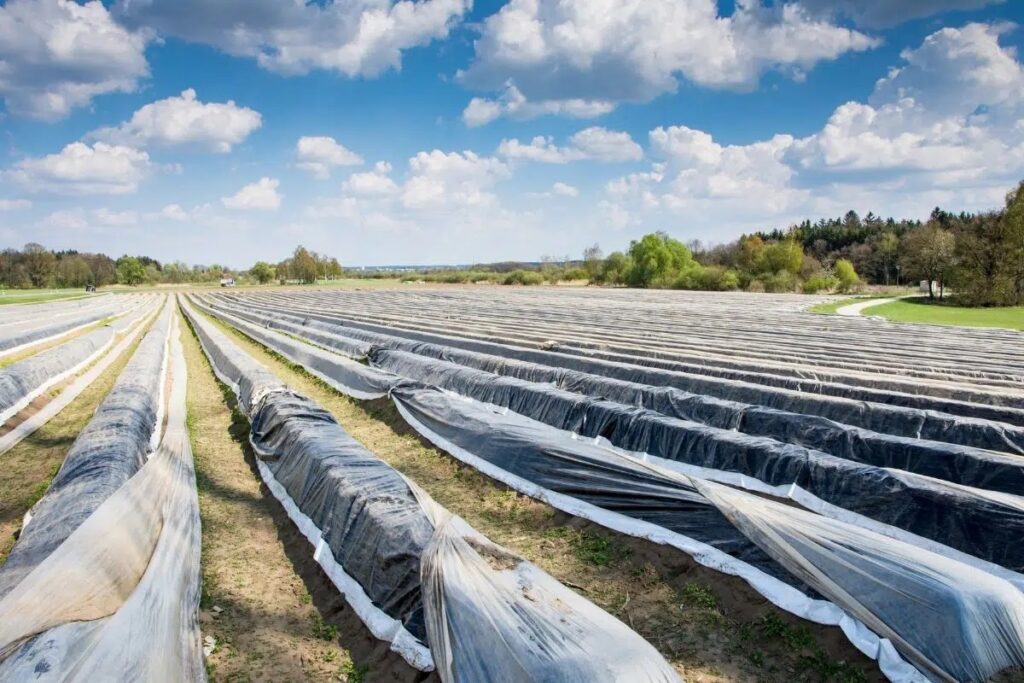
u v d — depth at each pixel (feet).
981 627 17.08
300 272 366.02
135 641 15.46
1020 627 17.44
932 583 17.99
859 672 17.60
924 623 17.43
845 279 219.20
